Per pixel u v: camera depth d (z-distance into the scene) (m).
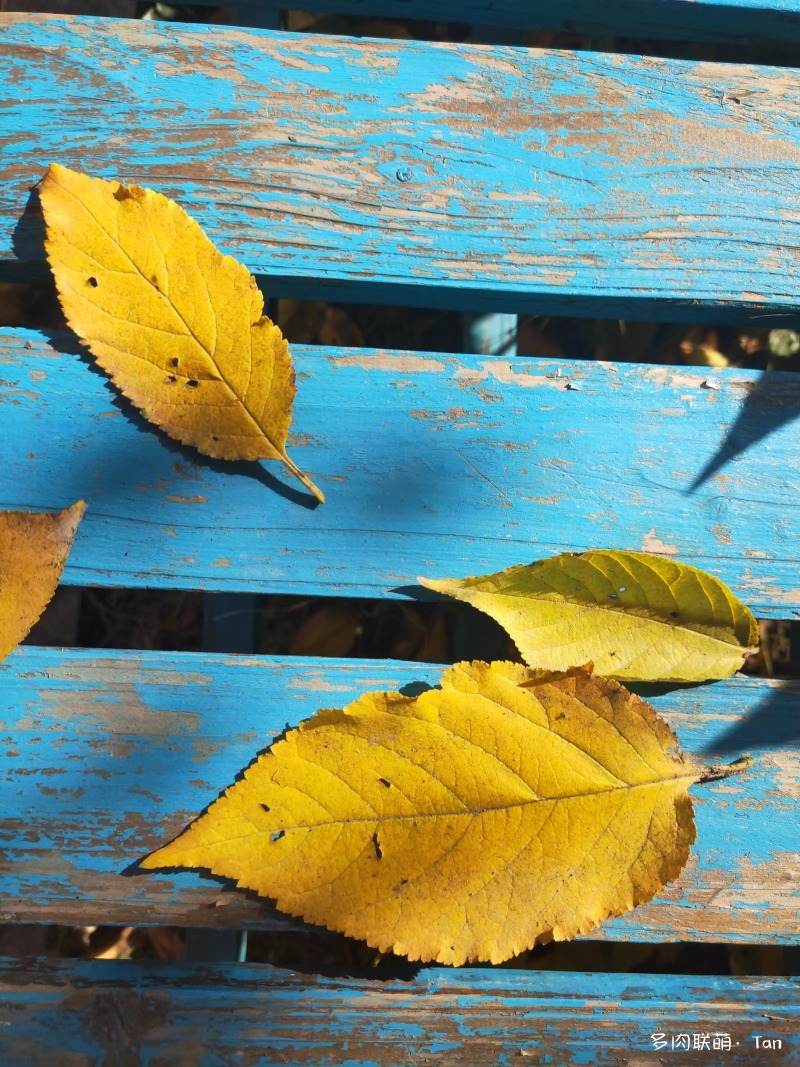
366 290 0.28
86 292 0.26
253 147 0.27
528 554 0.27
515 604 0.26
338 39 0.28
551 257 0.28
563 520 0.27
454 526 0.27
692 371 0.28
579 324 0.34
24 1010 0.26
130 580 0.27
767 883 0.27
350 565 0.27
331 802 0.25
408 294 0.28
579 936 0.27
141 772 0.27
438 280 0.27
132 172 0.27
